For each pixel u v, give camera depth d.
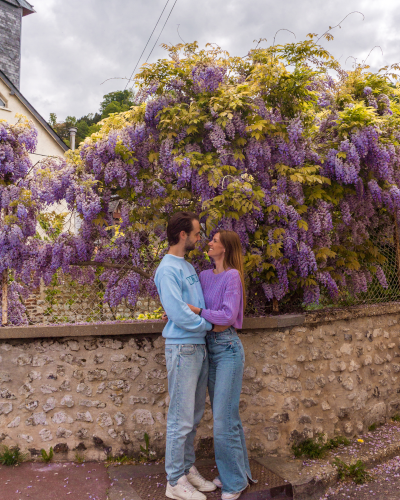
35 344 3.20
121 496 2.63
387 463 3.37
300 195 3.42
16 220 3.21
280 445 3.33
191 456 2.77
